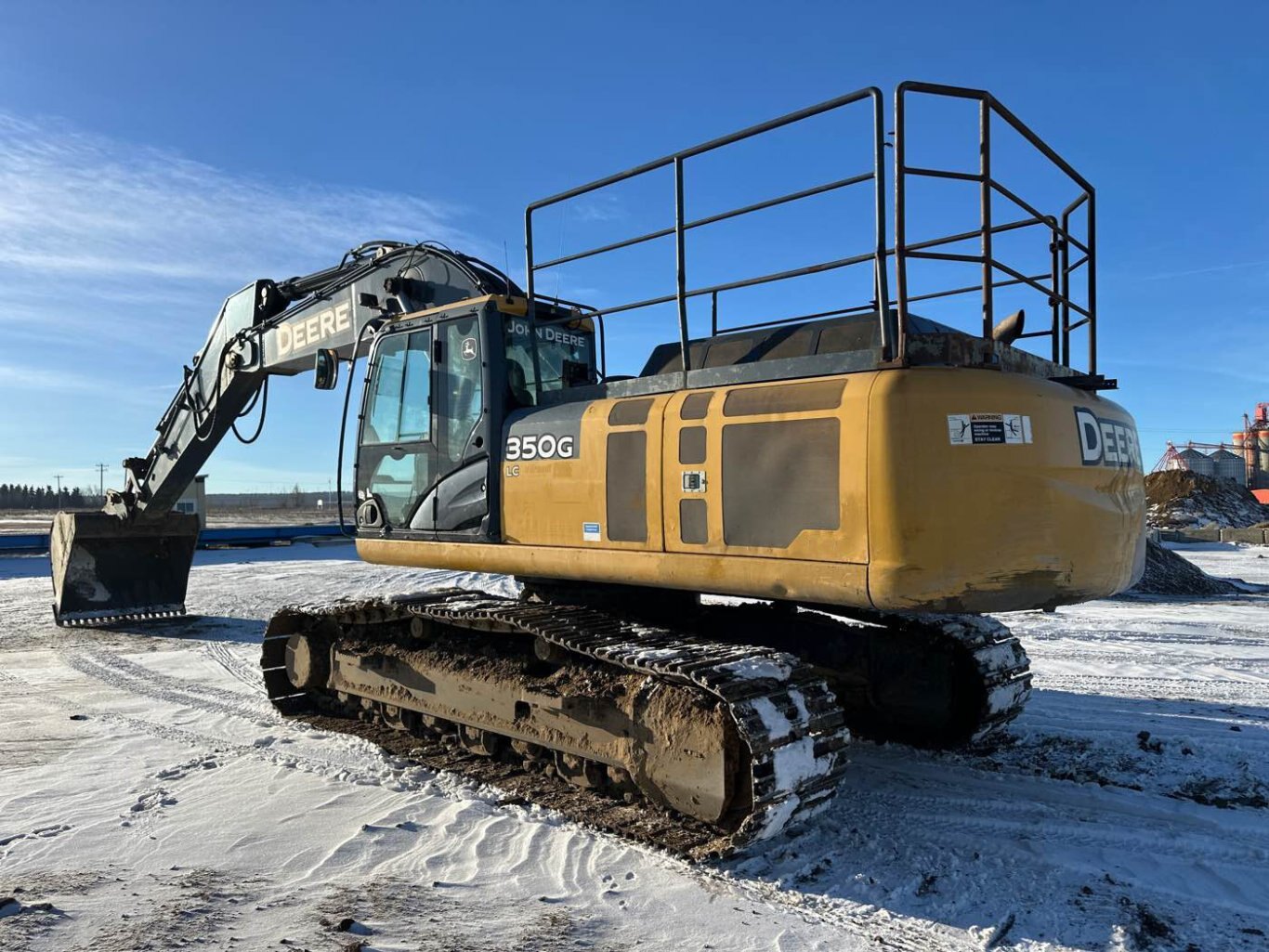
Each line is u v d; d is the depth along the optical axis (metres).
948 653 5.47
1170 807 4.62
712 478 4.00
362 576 17.92
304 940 3.21
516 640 5.25
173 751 5.68
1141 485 4.31
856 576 3.53
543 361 5.48
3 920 3.37
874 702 5.72
